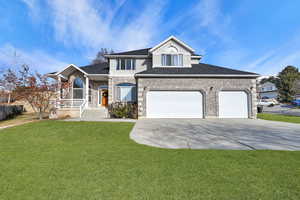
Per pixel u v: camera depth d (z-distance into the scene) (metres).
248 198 2.53
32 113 18.23
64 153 4.70
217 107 13.38
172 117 13.36
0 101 20.44
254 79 13.63
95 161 4.06
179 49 16.39
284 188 2.82
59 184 2.89
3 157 4.32
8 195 2.56
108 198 2.49
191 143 6.07
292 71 40.81
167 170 3.54
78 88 16.06
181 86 13.49
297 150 5.16
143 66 17.19
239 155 4.59
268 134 7.54
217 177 3.22
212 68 15.52
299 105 30.22
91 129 8.31
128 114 13.44
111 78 16.72
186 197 2.54
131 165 3.81
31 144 5.76
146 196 2.55
